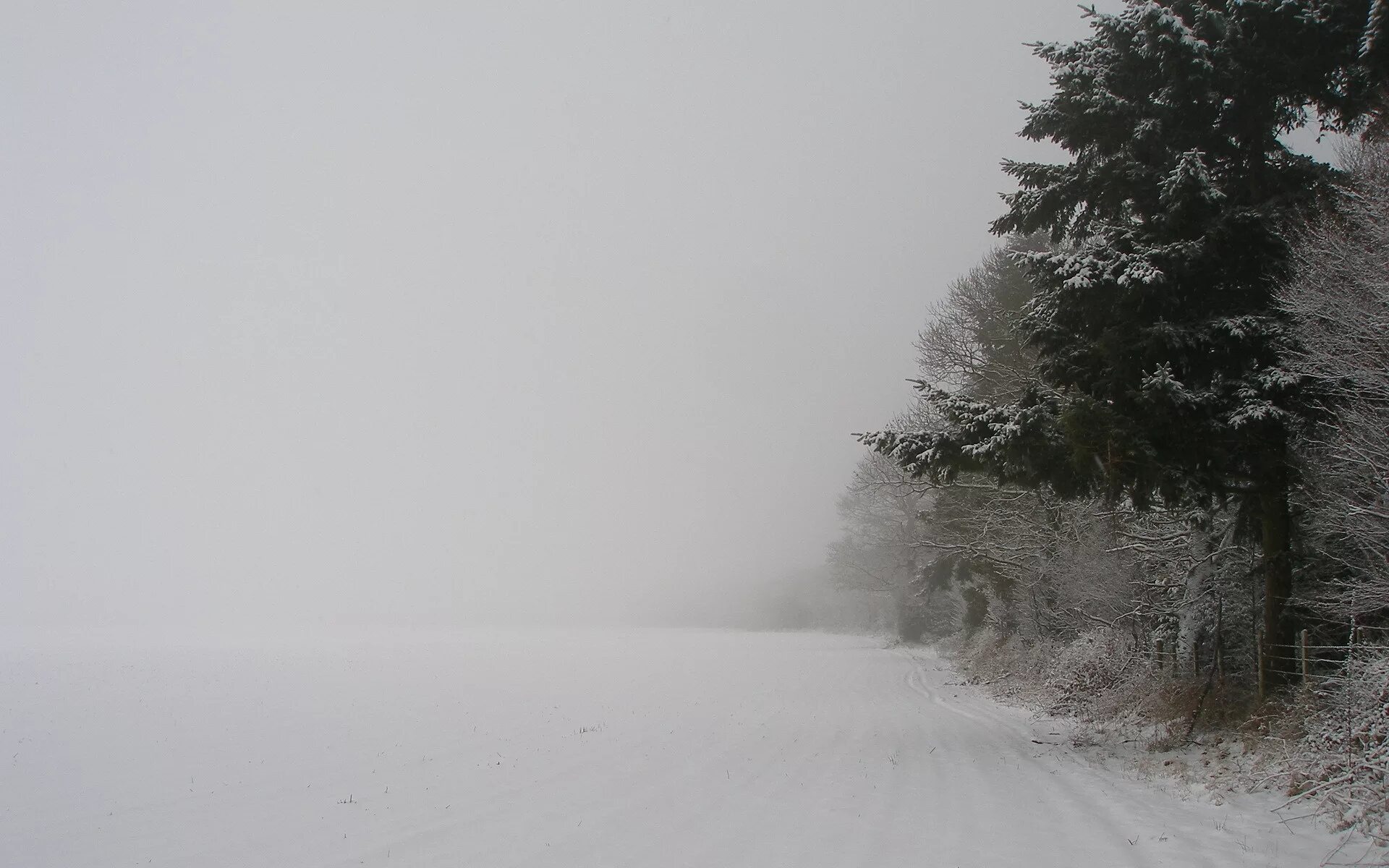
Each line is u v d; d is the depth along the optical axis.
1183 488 11.27
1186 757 10.55
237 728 17.06
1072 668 17.53
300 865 7.40
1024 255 11.89
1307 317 9.91
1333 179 11.30
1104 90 11.82
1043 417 11.12
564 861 7.27
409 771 12.16
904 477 30.67
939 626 46.03
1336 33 10.79
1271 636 10.88
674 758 12.77
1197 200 10.94
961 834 7.80
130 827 8.99
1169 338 10.76
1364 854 6.25
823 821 8.46
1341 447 9.24
